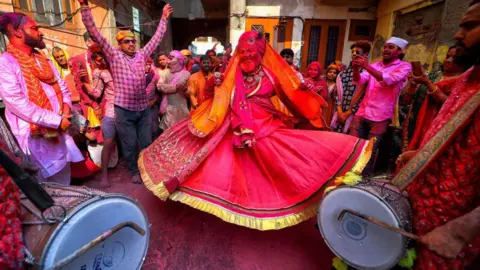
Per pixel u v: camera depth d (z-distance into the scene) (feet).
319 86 13.70
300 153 8.25
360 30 33.37
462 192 4.27
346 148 8.05
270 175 8.41
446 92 6.48
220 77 8.41
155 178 8.68
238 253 7.96
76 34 26.50
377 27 32.27
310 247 8.26
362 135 12.45
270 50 8.96
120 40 11.16
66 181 10.27
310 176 7.96
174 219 9.57
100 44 10.37
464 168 4.21
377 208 5.08
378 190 5.33
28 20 7.91
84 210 4.46
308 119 9.95
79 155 10.46
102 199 4.80
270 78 8.89
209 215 9.82
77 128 11.00
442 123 4.73
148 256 7.75
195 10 55.52
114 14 34.30
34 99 8.09
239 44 8.65
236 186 8.19
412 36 25.98
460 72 7.38
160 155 9.41
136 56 11.45
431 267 4.59
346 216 5.64
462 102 4.40
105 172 12.06
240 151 8.76
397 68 10.82
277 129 8.93
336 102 14.06
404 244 4.80
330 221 5.93
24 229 4.47
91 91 11.91
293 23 33.30
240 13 31.99
